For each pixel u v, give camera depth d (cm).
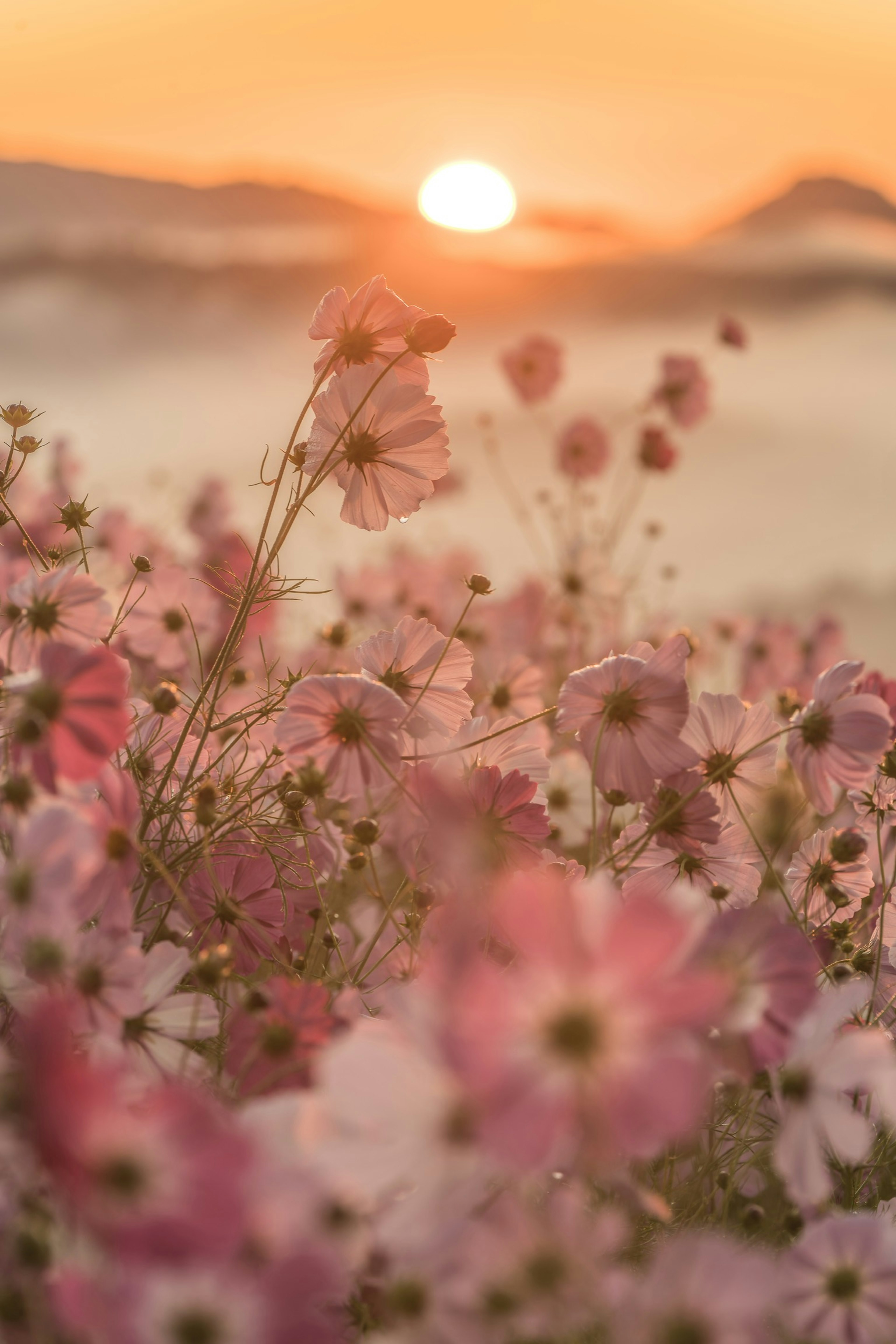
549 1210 113
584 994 106
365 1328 116
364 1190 111
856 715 143
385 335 149
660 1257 112
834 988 138
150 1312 107
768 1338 112
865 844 148
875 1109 133
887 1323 117
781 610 723
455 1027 106
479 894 116
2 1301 111
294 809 144
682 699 145
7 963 121
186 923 140
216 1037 131
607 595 353
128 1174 107
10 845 126
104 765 125
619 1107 105
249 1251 110
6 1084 112
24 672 137
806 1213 124
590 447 382
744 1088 124
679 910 110
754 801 154
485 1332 112
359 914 157
